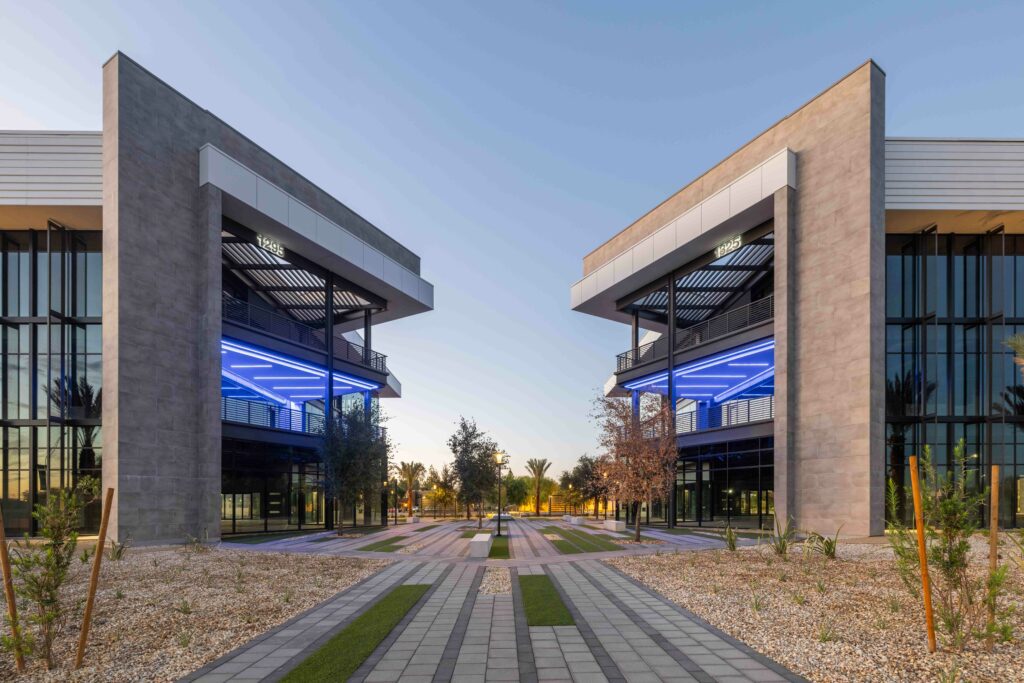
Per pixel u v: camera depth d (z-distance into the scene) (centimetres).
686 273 3109
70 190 2239
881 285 2102
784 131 2489
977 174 2381
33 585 637
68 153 2261
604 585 1151
